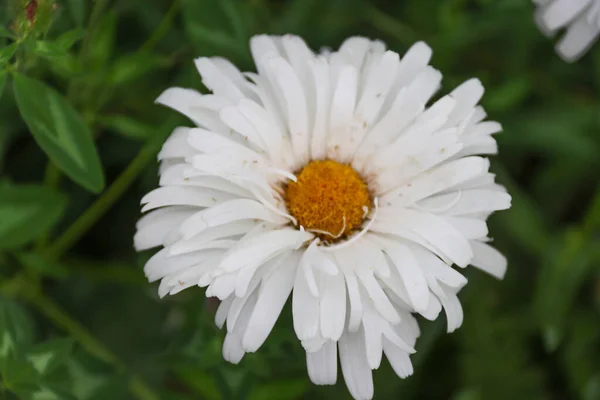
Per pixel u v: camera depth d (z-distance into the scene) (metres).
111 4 0.57
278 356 0.53
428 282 0.50
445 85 0.58
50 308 0.56
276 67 0.50
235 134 0.51
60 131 0.51
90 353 0.54
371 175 0.51
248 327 0.49
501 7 0.58
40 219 0.54
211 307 0.52
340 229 0.51
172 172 0.50
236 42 0.55
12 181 0.58
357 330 0.50
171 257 0.49
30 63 0.52
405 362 0.50
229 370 0.53
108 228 0.59
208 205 0.50
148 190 0.58
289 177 0.50
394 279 0.50
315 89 0.51
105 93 0.55
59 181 0.58
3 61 0.50
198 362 0.53
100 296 0.58
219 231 0.49
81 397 0.53
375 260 0.50
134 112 0.58
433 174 0.50
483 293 0.59
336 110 0.51
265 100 0.51
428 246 0.50
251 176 0.50
